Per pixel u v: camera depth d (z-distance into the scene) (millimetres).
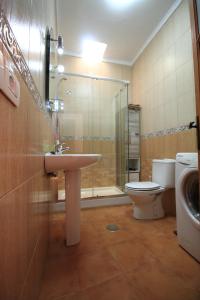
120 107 3000
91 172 2852
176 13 1959
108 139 2984
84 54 2869
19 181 539
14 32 478
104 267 1105
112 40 2562
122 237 1488
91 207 2264
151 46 2494
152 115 2475
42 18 1057
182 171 1307
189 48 1770
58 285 958
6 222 424
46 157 1139
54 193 2029
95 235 1522
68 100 2777
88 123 2879
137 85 2932
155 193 1824
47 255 1217
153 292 913
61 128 2721
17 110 512
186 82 1813
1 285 394
